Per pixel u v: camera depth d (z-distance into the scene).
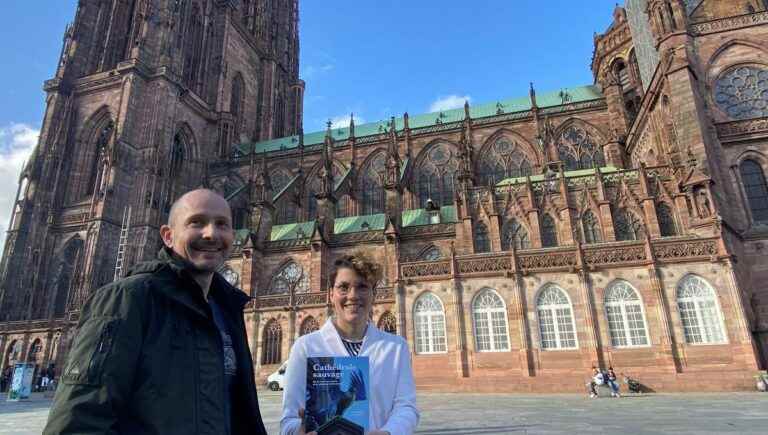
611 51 87.06
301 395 5.73
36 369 71.50
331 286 6.57
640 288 40.19
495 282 43.28
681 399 30.33
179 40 100.75
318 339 6.18
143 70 90.50
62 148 90.69
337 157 95.19
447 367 42.16
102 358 3.98
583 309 40.66
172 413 4.23
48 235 84.38
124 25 103.19
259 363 62.25
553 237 57.09
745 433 15.32
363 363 5.49
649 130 63.16
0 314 78.81
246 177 99.19
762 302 44.19
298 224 85.56
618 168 69.00
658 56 56.38
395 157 76.88
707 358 37.28
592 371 38.81
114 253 78.50
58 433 3.68
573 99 89.62
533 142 82.69
